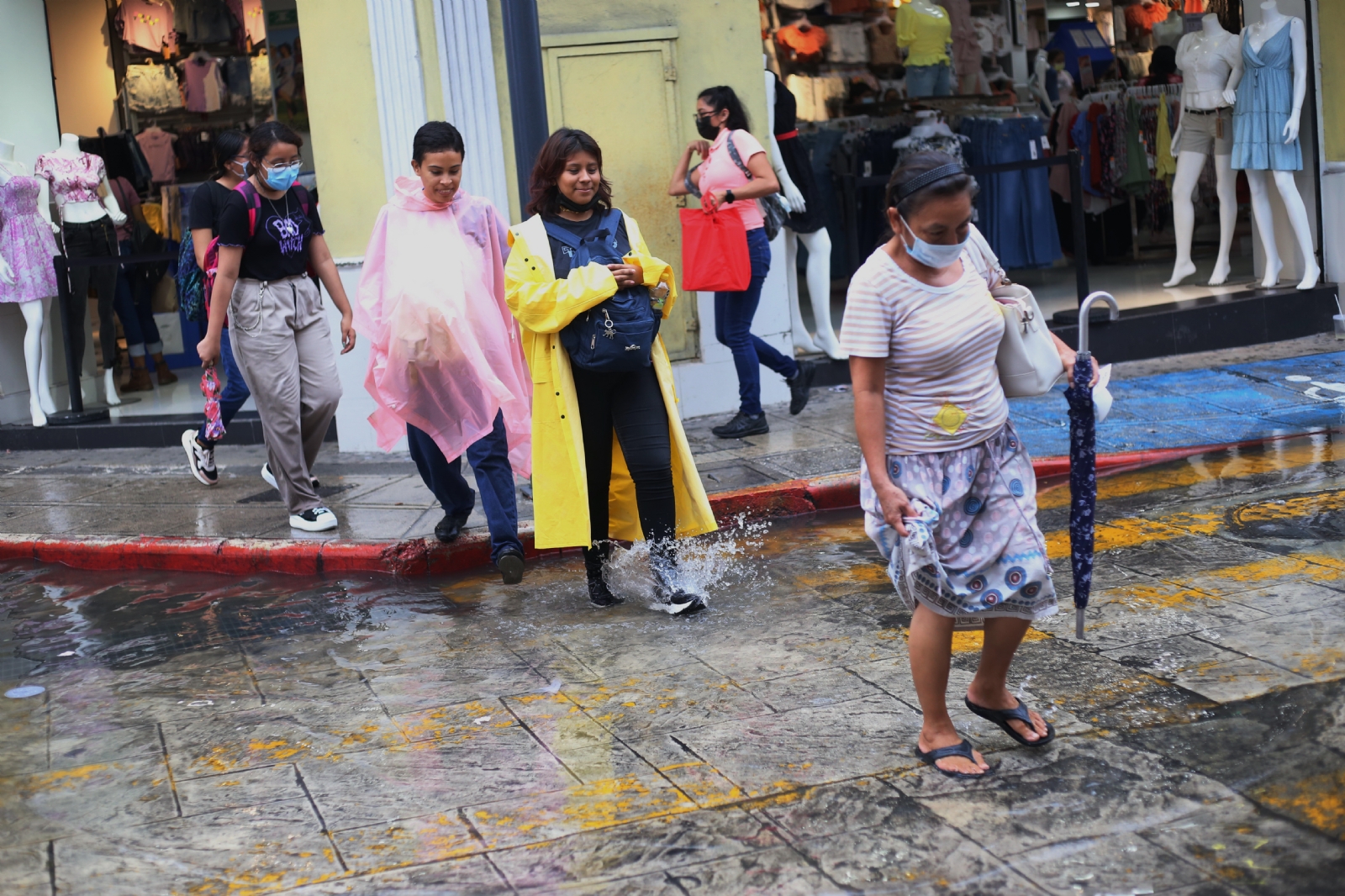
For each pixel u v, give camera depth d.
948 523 3.52
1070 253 13.73
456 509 6.13
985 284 3.58
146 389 11.08
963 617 3.54
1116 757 3.58
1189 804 3.29
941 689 3.59
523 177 6.07
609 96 8.26
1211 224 13.92
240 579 6.21
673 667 4.58
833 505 6.66
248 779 3.90
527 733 4.10
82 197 9.81
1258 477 6.35
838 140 12.00
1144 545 5.50
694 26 8.37
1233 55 9.67
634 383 5.17
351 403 8.26
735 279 7.21
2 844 3.56
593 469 5.26
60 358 10.26
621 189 8.37
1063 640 4.50
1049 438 7.37
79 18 11.72
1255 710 3.79
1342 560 5.07
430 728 4.20
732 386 8.59
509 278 4.99
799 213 8.88
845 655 4.56
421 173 5.59
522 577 5.68
